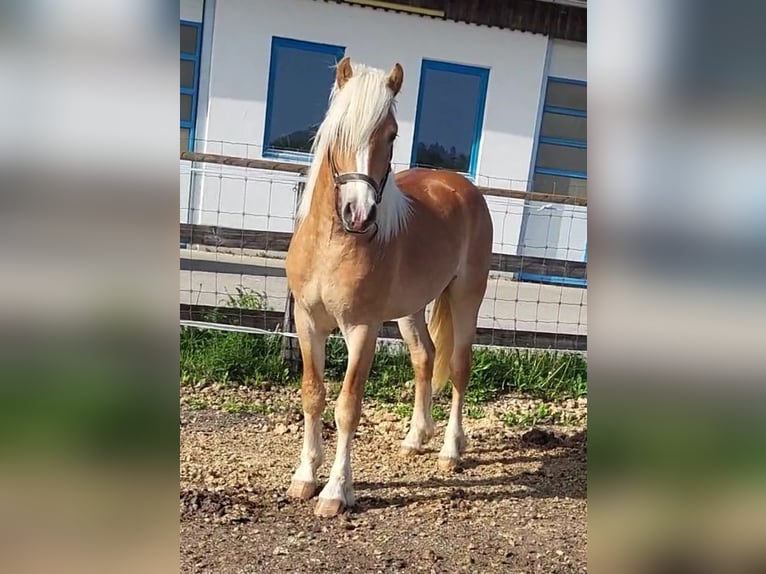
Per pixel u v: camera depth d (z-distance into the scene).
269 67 7.31
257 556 2.54
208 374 4.48
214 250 6.61
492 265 5.35
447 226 3.44
